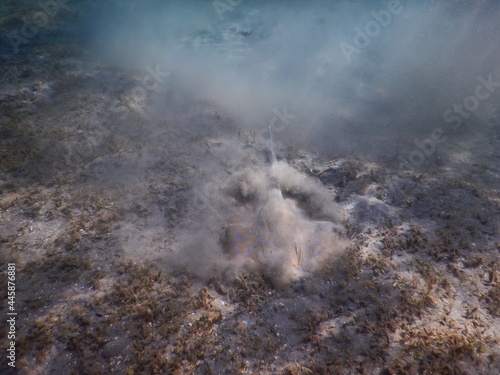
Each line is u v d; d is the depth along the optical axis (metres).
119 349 3.30
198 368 3.19
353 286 4.02
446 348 3.25
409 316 3.62
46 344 3.29
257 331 3.56
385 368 3.11
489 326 3.52
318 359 3.27
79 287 3.94
